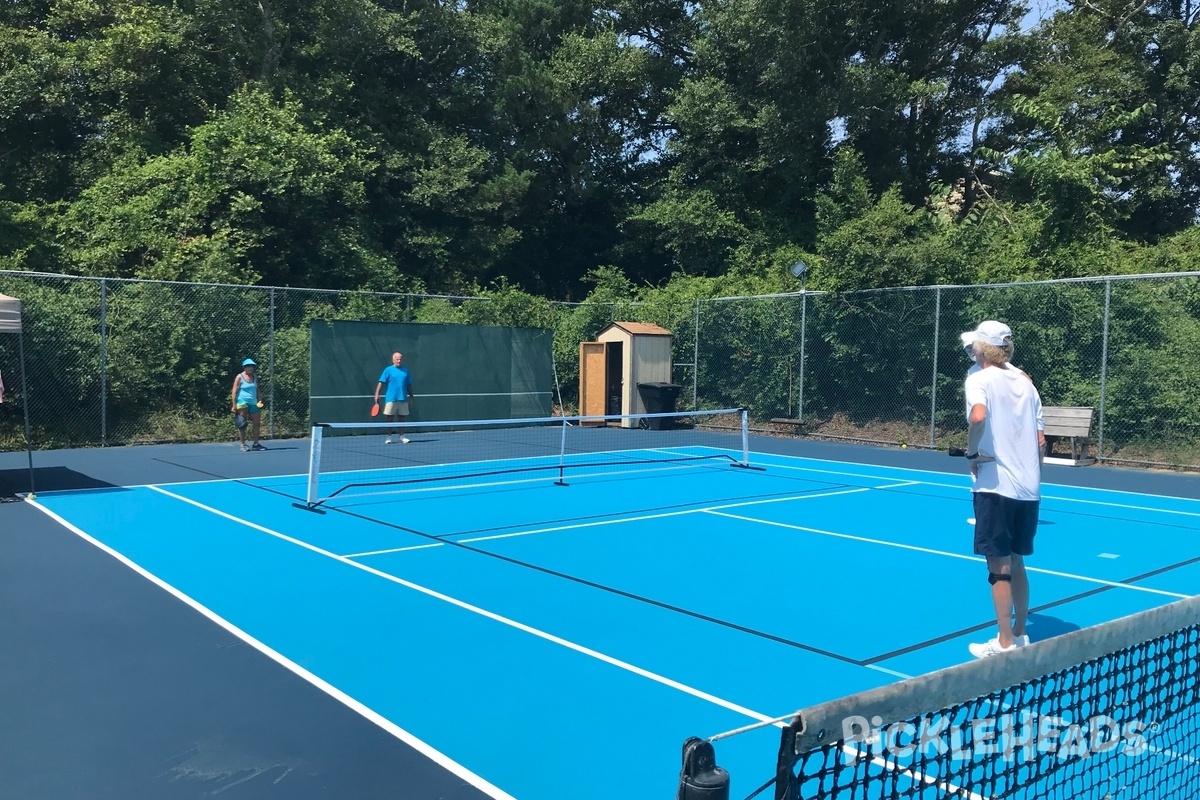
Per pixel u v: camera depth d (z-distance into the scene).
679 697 5.06
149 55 24.70
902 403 19.62
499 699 5.00
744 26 28.12
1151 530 10.41
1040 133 28.02
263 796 3.91
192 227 21.89
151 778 4.06
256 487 12.64
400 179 28.98
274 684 5.19
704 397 23.39
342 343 19.59
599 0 34.16
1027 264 20.20
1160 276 15.39
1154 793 3.66
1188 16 28.53
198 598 6.95
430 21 30.17
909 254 19.36
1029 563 8.65
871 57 29.05
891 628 6.42
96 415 17.55
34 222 21.33
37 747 4.36
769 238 29.45
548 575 7.85
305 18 28.53
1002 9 30.11
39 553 8.43
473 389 21.66
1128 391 16.47
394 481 13.45
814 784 3.90
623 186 35.38
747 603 7.05
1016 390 5.56
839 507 11.64
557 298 34.94
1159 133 28.12
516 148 32.75
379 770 4.16
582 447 18.42
